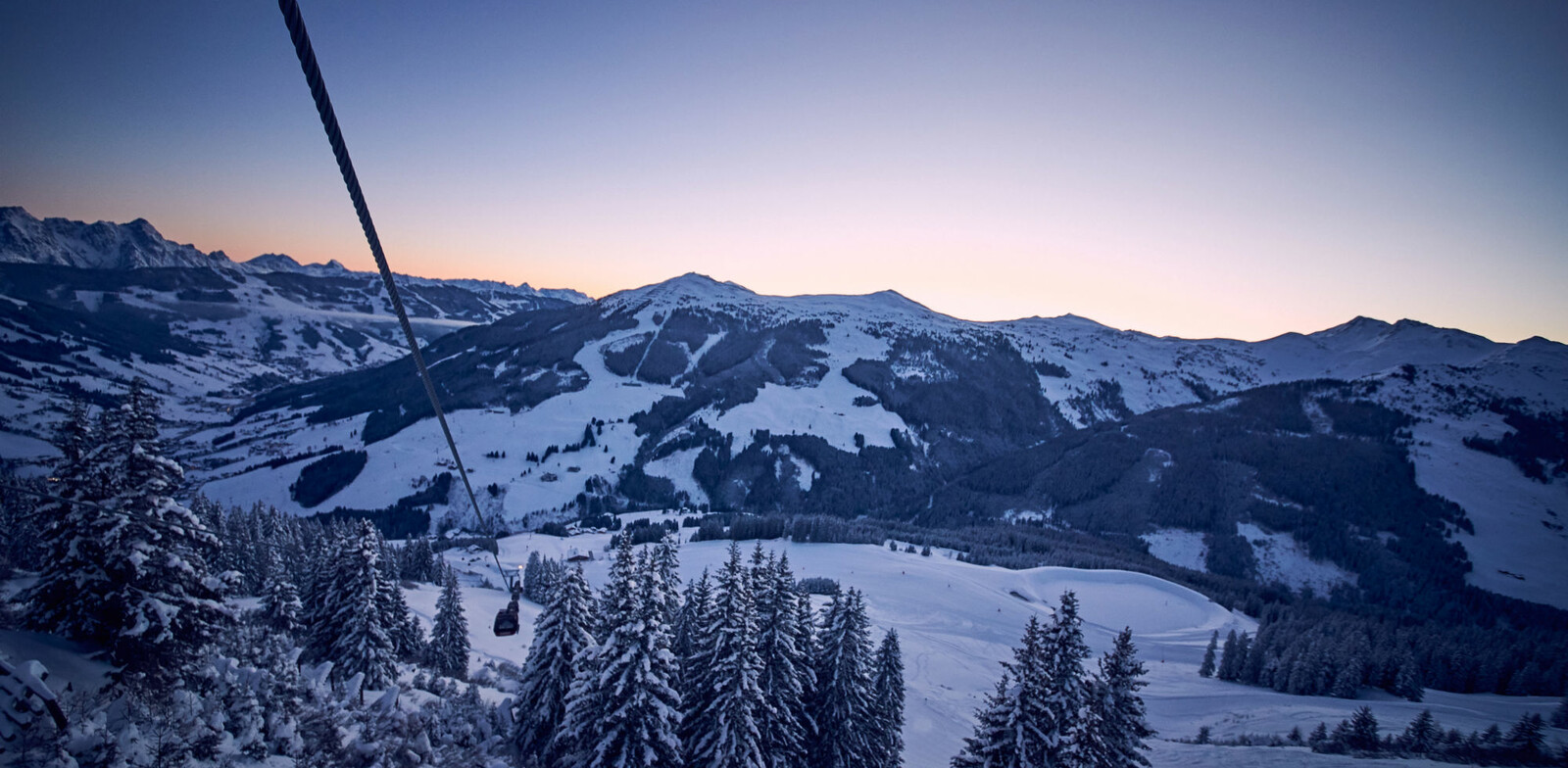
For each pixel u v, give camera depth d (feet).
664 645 106.01
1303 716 273.75
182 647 77.82
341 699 100.32
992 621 458.91
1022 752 102.12
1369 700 330.54
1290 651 359.87
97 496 76.89
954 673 341.62
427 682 148.46
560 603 125.80
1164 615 542.16
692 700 115.34
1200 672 398.42
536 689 124.16
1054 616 111.34
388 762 84.89
